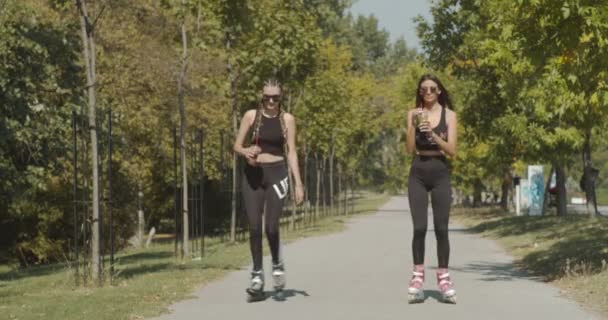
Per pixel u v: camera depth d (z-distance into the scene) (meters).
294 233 26.61
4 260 27.70
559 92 13.19
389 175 99.19
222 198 35.88
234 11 22.23
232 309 8.79
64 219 27.75
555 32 11.39
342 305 9.03
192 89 28.84
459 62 27.22
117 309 8.80
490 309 8.72
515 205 41.28
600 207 56.41
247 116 9.05
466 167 43.53
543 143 24.08
